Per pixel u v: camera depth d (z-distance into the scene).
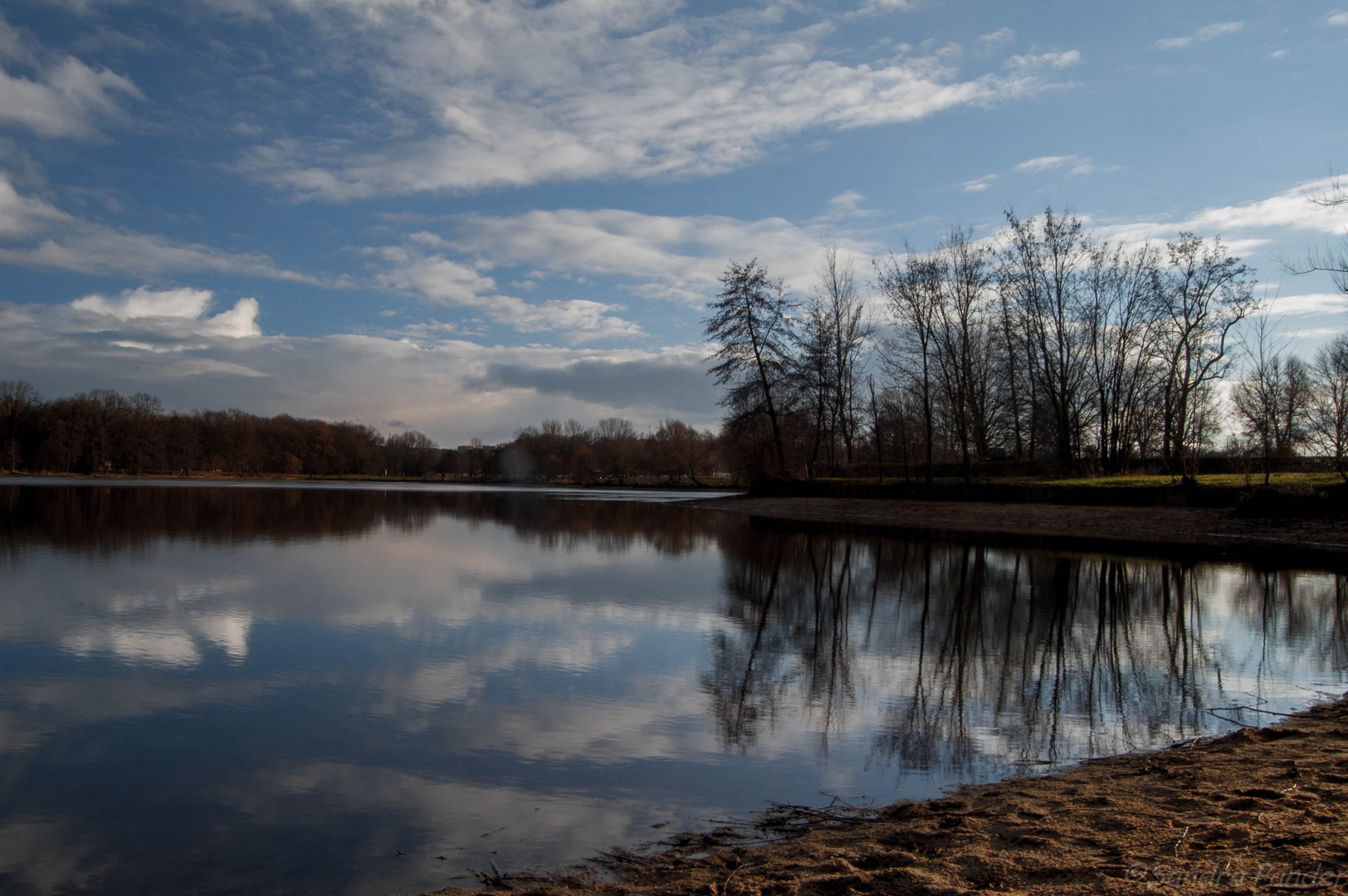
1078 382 45.84
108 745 7.89
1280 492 29.23
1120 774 6.88
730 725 8.64
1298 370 46.12
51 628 12.91
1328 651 12.26
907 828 5.73
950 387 46.16
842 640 13.00
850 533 32.75
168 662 11.04
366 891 5.11
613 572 20.78
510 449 127.12
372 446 132.75
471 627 13.59
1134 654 12.12
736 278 51.12
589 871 5.30
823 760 7.57
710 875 5.12
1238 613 15.38
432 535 30.92
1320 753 7.06
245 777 7.11
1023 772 7.20
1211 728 8.43
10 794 6.73
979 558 24.12
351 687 9.95
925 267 45.06
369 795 6.73
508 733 8.31
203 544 25.56
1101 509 34.31
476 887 5.12
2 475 90.00
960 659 11.77
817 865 5.05
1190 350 39.25
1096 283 44.00
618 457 110.19
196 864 5.52
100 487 67.75
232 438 109.38
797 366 50.31
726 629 13.76
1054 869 4.75
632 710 9.16
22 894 5.13
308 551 24.47
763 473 54.88
